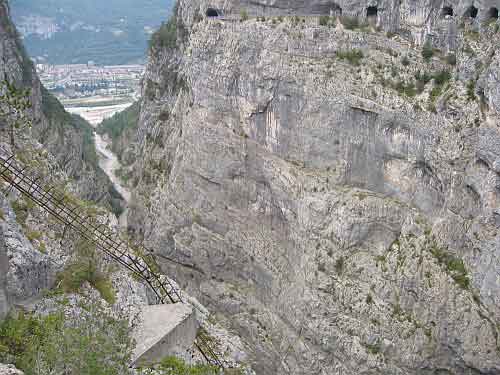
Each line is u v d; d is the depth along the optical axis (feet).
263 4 218.38
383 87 177.99
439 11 177.27
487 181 149.79
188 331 106.11
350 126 184.03
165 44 335.26
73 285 100.99
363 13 194.49
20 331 79.00
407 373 162.20
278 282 202.18
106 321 88.58
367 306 170.91
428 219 169.89
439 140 161.79
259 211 215.72
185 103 272.51
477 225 153.79
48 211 113.50
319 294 181.37
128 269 120.47
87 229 115.55
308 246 188.65
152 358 94.68
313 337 181.06
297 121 197.06
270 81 201.98
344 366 172.96
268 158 207.72
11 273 89.56
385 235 178.09
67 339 76.54
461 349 153.69
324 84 188.55
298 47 196.85
